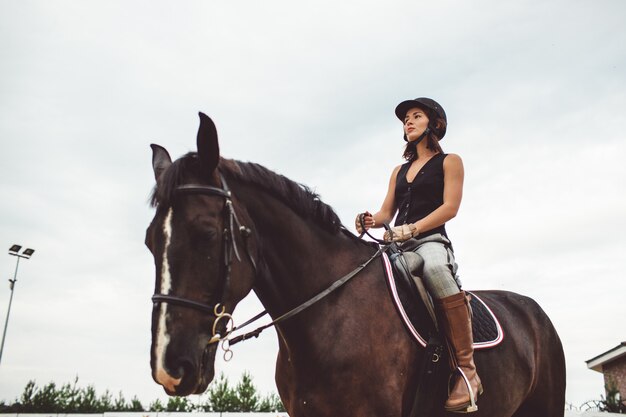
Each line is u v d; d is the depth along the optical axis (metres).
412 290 2.68
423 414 2.55
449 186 2.96
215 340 2.03
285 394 2.56
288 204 2.53
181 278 1.99
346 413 2.30
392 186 3.41
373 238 2.94
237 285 2.16
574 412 12.48
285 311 2.45
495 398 2.95
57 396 17.16
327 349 2.35
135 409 17.47
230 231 2.16
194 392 1.94
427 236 2.95
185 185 2.14
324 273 2.53
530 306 3.77
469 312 2.75
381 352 2.41
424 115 3.29
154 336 1.92
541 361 3.54
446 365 2.67
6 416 15.24
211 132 2.20
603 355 16.09
